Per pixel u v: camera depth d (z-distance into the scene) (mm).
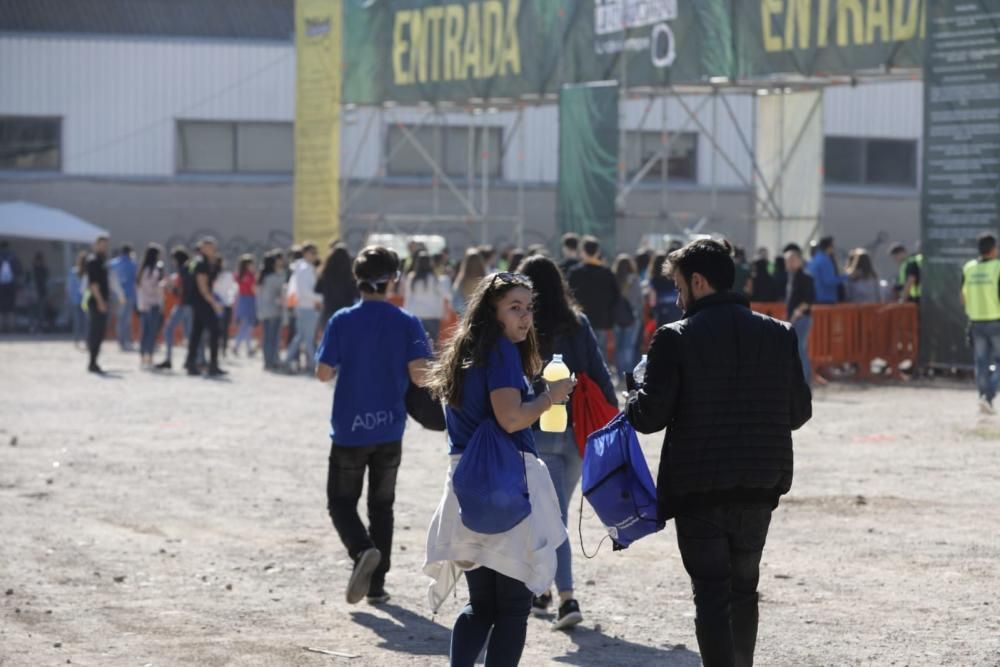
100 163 57125
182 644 9695
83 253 42594
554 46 36750
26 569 12055
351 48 42344
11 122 56750
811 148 38969
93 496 15836
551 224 57156
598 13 35625
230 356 39281
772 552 12625
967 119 29078
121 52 57125
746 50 32562
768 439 7473
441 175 46906
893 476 16828
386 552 11023
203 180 57469
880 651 9367
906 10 29984
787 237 39719
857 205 59344
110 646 9625
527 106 42625
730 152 55438
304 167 44062
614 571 12055
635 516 7945
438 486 16594
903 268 33969
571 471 10227
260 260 57812
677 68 33844
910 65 30094
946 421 22375
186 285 33344
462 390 7672
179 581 11680
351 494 10953
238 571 12078
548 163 57344
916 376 30578
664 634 10000
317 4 43250
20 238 54719
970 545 12836
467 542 7590
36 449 19766
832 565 12070
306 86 43844
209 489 16359
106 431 21875
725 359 7434
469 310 7742
